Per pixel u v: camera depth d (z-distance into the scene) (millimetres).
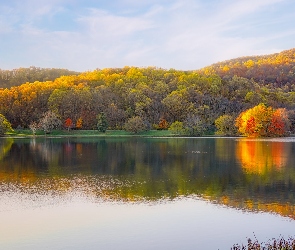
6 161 72312
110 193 44312
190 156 79562
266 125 145625
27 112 176750
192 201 40625
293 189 46031
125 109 183250
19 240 29734
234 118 158625
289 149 93375
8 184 49500
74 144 112938
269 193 44094
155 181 51531
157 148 98688
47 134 158875
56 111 169500
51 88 195375
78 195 43312
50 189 46469
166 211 36906
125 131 163375
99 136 154000
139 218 34812
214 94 188000
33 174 57438
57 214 36062
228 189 46281
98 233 31141
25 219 34625
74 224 33250
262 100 178250
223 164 67125
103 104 182375
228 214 35906
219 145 107375
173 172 59062
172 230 31734
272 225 32906
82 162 71062
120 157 78750
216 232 31312
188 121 160125
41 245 28797
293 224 33156
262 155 80188
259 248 25234
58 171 60281
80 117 169875
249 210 37188
